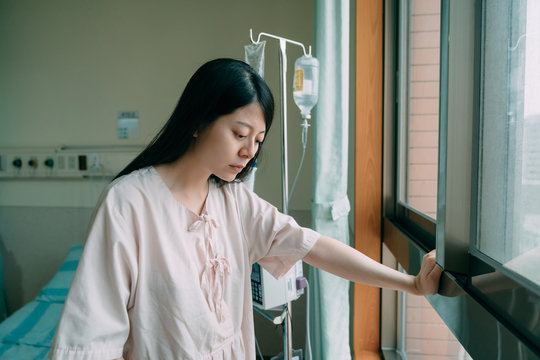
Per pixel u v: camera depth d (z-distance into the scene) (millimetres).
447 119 798
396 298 1848
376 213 1792
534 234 600
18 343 2098
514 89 689
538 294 526
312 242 1036
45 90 2781
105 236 814
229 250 987
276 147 2525
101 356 774
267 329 2609
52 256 2869
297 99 1517
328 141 1583
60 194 2822
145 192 863
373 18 1754
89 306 773
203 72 827
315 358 1781
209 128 830
